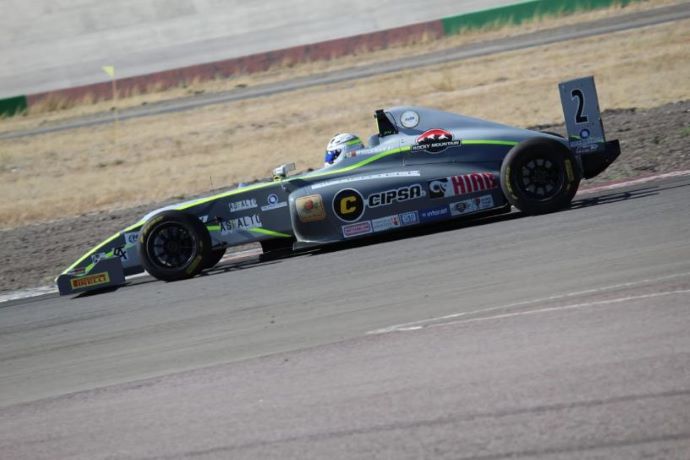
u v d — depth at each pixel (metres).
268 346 22.36
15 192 81.19
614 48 98.81
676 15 119.12
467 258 28.77
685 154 45.56
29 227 63.47
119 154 92.94
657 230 27.50
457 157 34.84
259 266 36.09
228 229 35.88
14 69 161.25
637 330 18.16
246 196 35.78
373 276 28.84
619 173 44.50
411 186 34.44
